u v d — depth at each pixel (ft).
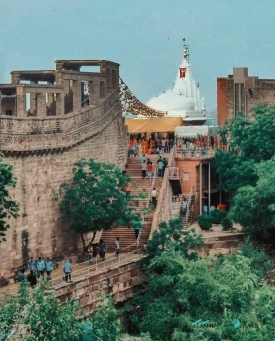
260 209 427.74
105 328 285.43
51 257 396.57
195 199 476.54
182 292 356.59
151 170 457.27
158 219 426.10
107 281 376.07
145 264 393.91
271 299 341.82
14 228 374.43
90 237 419.13
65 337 276.82
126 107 475.31
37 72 426.51
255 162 468.34
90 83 433.48
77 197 400.88
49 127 395.14
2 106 432.25
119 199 404.36
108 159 444.96
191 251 407.85
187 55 582.76
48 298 281.54
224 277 356.59
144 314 373.20
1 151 367.04
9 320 278.67
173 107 541.75
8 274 370.73
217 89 536.01
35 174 387.14
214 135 501.56
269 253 431.84
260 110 482.28
